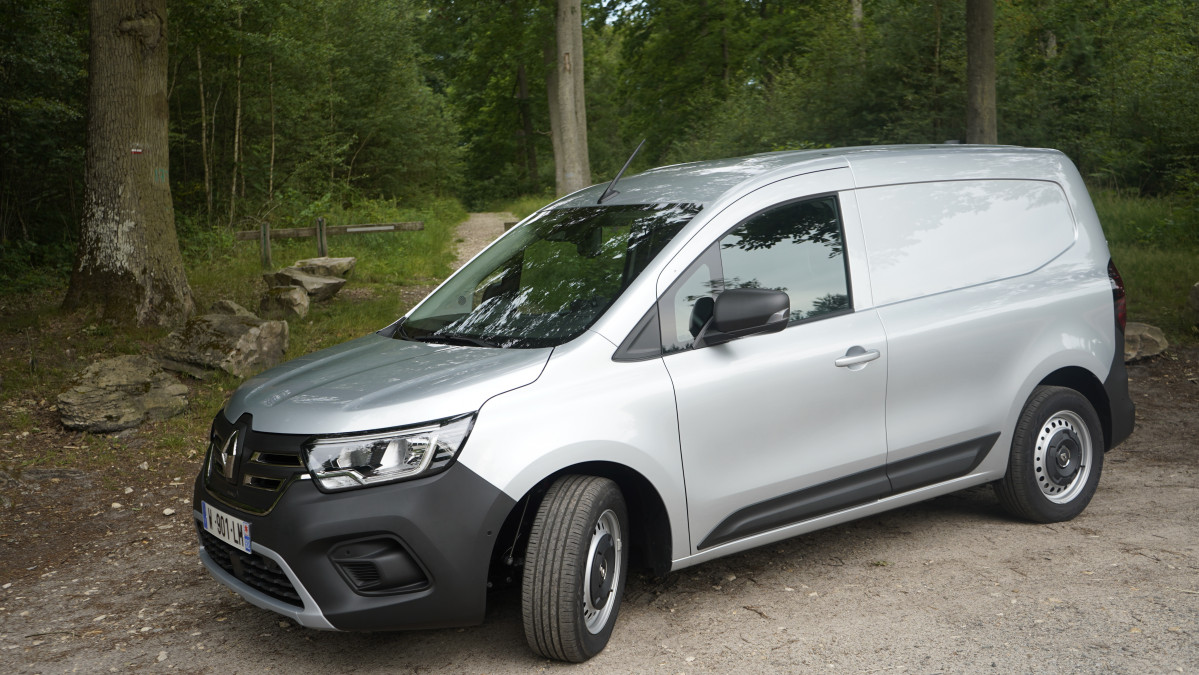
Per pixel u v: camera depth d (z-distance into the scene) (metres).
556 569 3.07
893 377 3.88
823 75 21.81
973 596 3.63
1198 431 6.21
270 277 12.99
